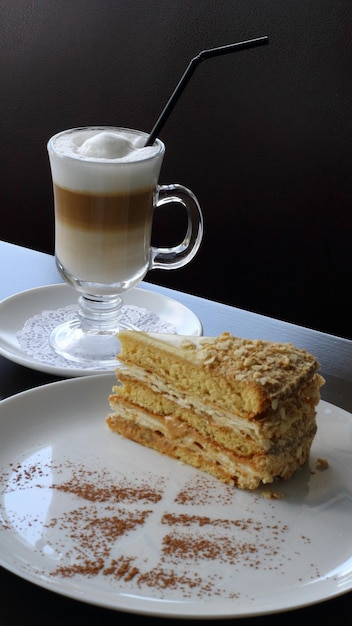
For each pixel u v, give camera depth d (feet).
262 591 1.28
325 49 3.08
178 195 2.08
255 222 3.40
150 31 3.27
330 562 1.36
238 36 3.16
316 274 3.41
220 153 3.33
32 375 1.88
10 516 1.40
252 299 3.54
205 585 1.28
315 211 3.30
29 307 2.13
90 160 1.86
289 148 3.24
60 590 1.22
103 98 3.43
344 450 1.65
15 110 3.57
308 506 1.50
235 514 1.47
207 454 1.59
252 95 3.21
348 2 3.00
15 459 1.56
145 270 2.08
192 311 2.15
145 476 1.56
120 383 1.78
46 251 3.78
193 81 3.27
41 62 3.45
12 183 3.71
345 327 3.46
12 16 3.41
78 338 2.01
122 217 1.94
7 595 1.26
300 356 1.65
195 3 3.18
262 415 1.52
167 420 1.62
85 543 1.36
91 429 1.68
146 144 2.00
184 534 1.40
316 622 1.26
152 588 1.27
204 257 3.53
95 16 3.31
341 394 1.84
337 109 3.14
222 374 1.56
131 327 2.06
